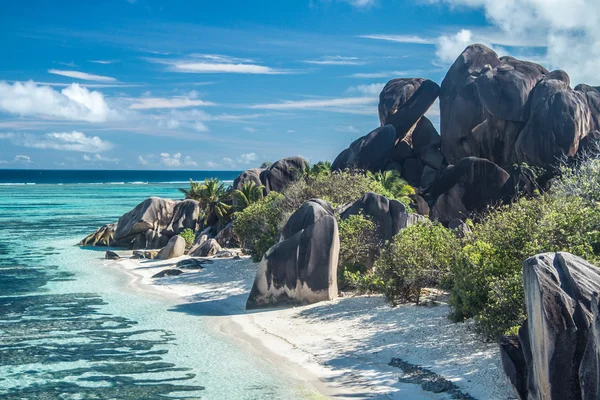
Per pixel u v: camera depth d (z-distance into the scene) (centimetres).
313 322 2291
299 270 2567
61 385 1695
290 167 5406
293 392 1623
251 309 2578
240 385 1683
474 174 4506
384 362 1808
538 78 4922
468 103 4944
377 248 2916
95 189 15875
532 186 4306
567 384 1151
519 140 4591
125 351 2014
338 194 3828
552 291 1205
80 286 3203
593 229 1897
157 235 4925
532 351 1259
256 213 3703
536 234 1906
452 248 2336
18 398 1595
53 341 2142
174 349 2036
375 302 2423
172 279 3319
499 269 1903
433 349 1845
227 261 3653
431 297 2397
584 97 4597
